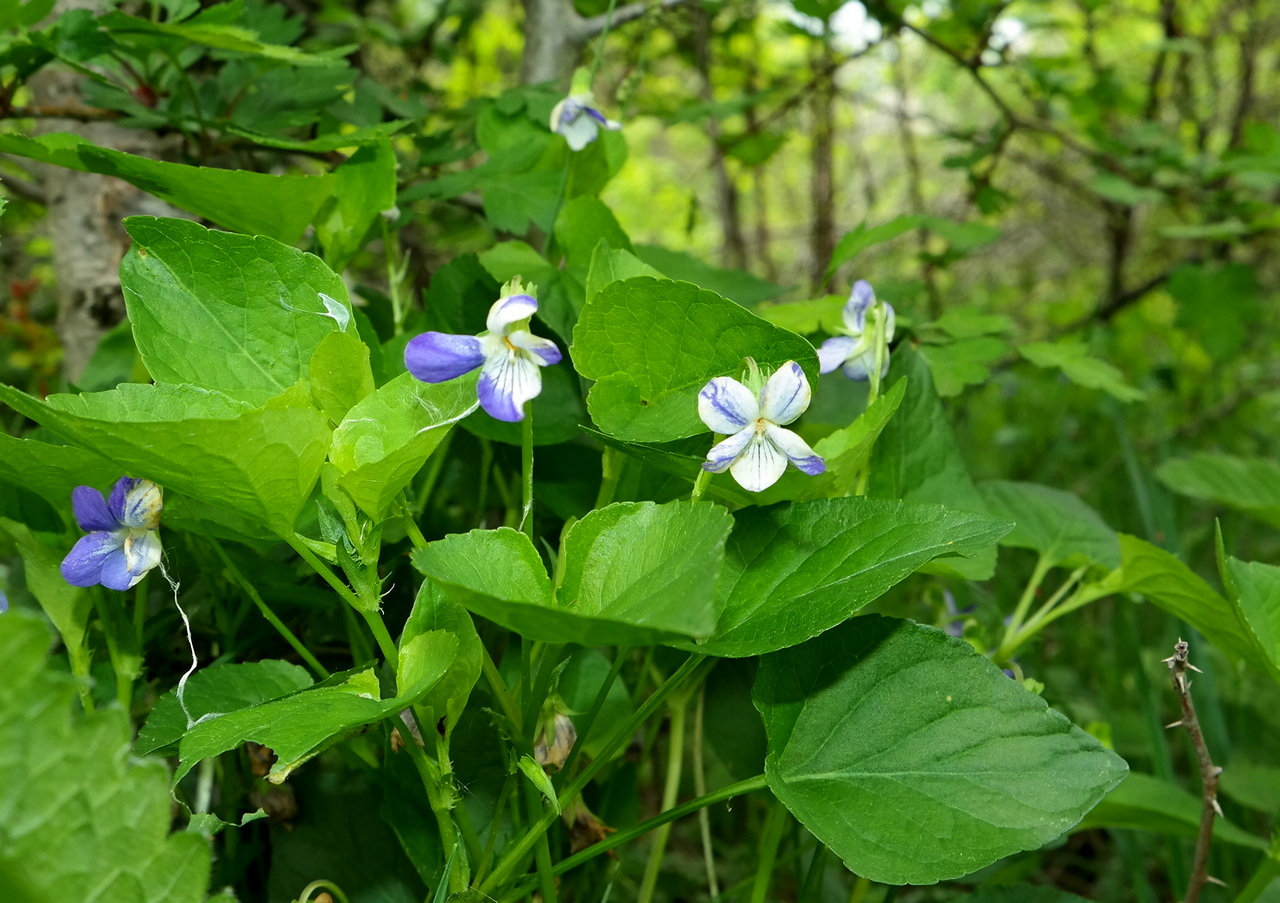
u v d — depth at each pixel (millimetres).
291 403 168
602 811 251
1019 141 816
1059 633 517
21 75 279
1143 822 295
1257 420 795
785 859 269
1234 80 816
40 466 176
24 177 419
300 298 183
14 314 451
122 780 130
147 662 260
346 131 377
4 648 120
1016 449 737
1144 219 812
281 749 141
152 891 136
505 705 182
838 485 199
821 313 303
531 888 187
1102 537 310
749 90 633
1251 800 359
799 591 173
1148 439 696
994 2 483
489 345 157
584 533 161
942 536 169
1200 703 392
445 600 168
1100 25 664
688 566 145
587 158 312
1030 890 243
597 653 240
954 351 353
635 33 507
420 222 441
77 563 173
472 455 291
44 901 126
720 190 741
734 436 167
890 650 187
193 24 259
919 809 172
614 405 187
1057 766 173
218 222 239
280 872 228
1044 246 921
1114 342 709
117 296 347
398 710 146
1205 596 240
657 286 171
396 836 230
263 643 256
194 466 149
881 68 846
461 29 532
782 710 187
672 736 253
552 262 293
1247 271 529
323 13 481
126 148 339
